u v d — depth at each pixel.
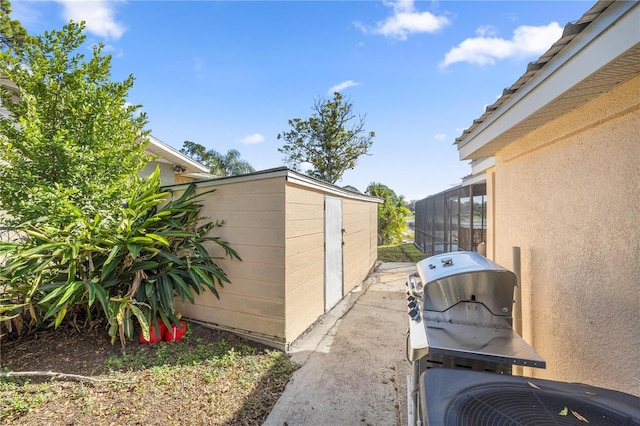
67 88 3.45
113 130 3.67
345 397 2.60
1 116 3.42
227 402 2.46
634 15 0.96
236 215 3.82
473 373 1.17
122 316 3.11
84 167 3.38
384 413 2.40
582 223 1.75
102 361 3.05
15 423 2.11
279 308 3.57
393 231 16.53
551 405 0.95
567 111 1.72
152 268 3.65
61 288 2.96
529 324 2.43
